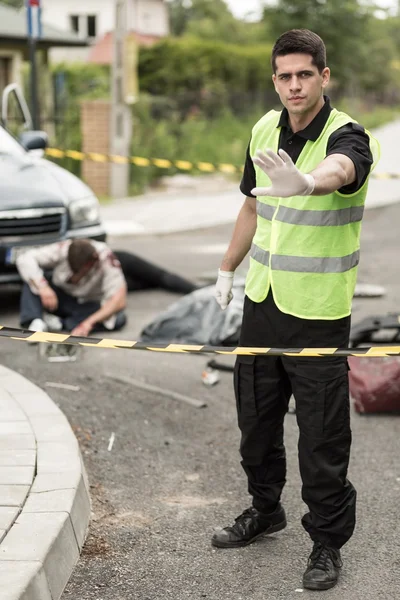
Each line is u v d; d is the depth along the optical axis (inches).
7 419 448.1
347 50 3319.4
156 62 2342.5
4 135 818.2
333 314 333.4
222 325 642.2
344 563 358.9
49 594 316.5
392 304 787.4
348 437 341.4
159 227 1259.8
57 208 737.0
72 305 675.4
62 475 384.2
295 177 264.5
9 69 1737.2
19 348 644.7
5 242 713.0
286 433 500.1
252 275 344.8
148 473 444.1
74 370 595.2
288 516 400.5
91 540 370.9
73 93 2031.3
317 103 323.9
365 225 1282.0
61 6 3656.5
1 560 315.6
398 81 4392.2
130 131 1616.6
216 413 529.3
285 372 351.3
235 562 358.6
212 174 1899.6
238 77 2536.9
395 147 2389.3
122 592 333.1
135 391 558.6
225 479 440.1
